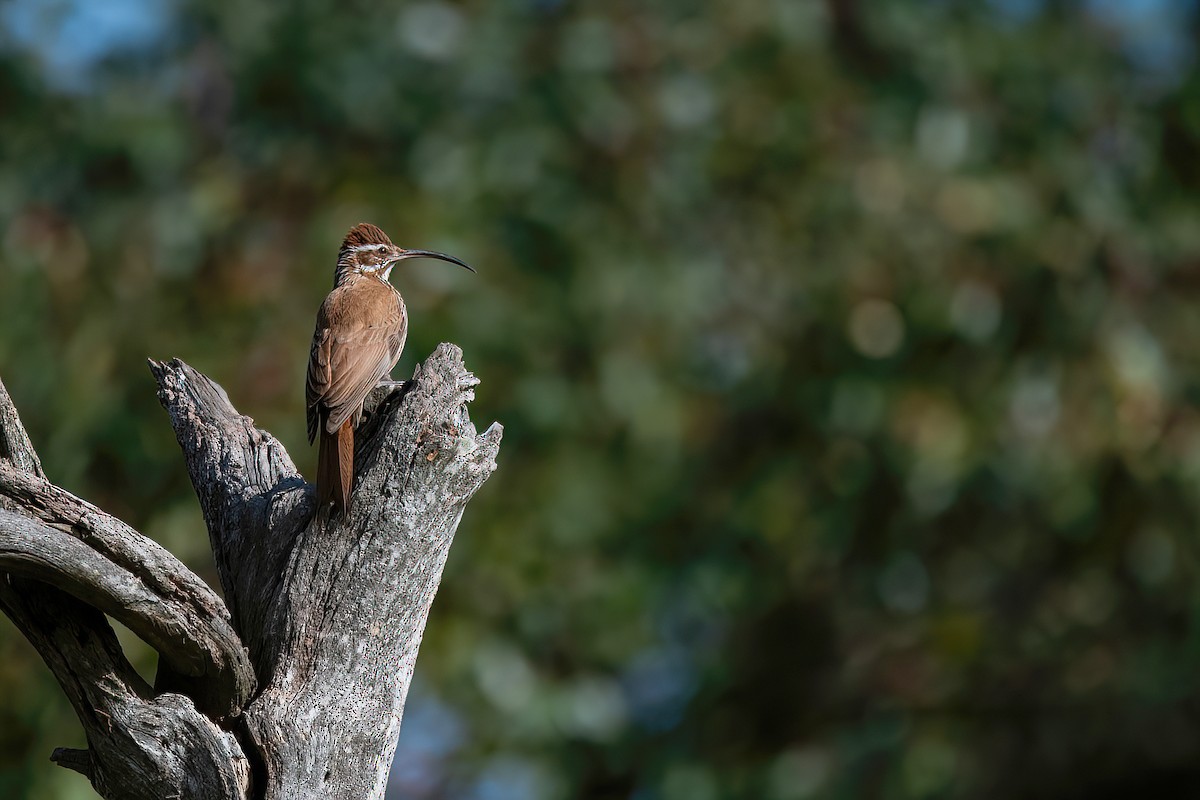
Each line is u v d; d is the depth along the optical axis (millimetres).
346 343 7664
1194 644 14617
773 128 14836
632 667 16375
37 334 12688
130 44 14555
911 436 14531
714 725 16609
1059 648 15516
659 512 15203
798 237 15086
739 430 15797
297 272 13469
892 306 14805
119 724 5883
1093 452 14562
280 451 7062
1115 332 14773
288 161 13992
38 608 5844
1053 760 15266
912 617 16094
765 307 15289
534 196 14109
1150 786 15523
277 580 6352
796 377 15211
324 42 14148
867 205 14805
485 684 13477
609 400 13891
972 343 14719
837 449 15062
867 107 15273
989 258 14828
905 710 15609
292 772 5996
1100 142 15711
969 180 14773
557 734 14422
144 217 13523
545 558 13750
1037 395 14727
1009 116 15414
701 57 14859
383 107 14211
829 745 15641
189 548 12367
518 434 13758
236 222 13812
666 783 15828
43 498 5781
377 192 13734
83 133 13812
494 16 14469
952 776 15172
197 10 14445
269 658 6195
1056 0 16406
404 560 6211
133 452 12555
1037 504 15258
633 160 14531
